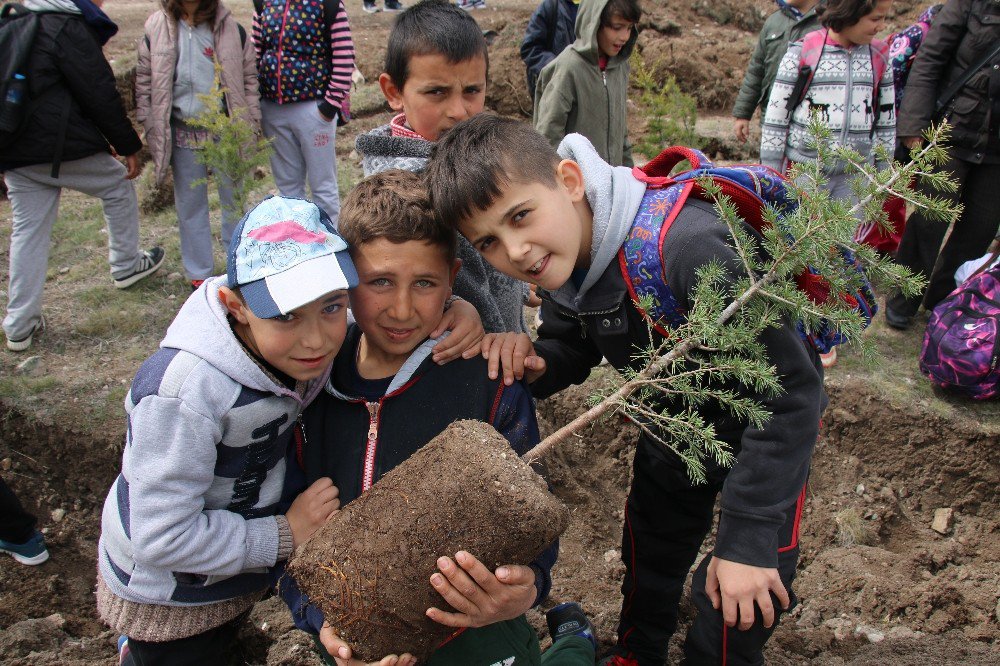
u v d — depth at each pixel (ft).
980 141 13.25
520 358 6.36
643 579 8.16
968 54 13.12
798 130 13.51
